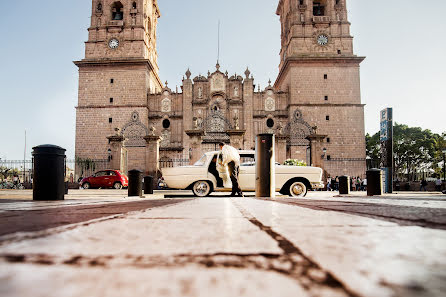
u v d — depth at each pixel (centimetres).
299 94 4209
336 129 4147
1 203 409
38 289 42
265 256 70
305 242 91
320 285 46
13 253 72
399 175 5162
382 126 1666
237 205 343
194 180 1149
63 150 589
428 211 226
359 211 229
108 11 4469
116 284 47
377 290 43
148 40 4734
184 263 64
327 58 4197
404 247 81
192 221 159
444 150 2680
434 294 41
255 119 4338
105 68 4391
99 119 4306
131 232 114
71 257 69
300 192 1169
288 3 4625
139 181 1052
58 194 571
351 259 67
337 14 4344
